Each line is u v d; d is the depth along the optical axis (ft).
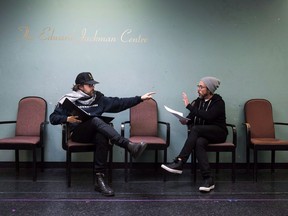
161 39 13.37
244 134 13.64
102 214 8.65
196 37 13.42
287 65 13.61
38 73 13.26
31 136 12.72
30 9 13.14
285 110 13.70
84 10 13.20
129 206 9.26
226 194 10.41
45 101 13.07
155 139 12.00
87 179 11.93
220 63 13.50
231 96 13.58
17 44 13.19
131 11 13.26
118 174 12.75
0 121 13.16
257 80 13.60
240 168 13.73
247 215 8.71
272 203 9.63
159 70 13.42
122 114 13.50
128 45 13.32
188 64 13.44
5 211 8.79
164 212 8.86
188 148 11.12
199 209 9.10
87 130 10.68
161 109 13.50
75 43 13.24
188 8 13.35
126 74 13.37
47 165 13.39
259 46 13.55
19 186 10.98
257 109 13.24
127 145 10.31
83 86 11.28
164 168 10.98
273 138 13.08
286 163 13.78
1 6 13.10
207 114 11.42
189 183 11.61
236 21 13.47
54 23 13.19
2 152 13.37
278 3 13.48
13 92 13.29
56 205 9.26
